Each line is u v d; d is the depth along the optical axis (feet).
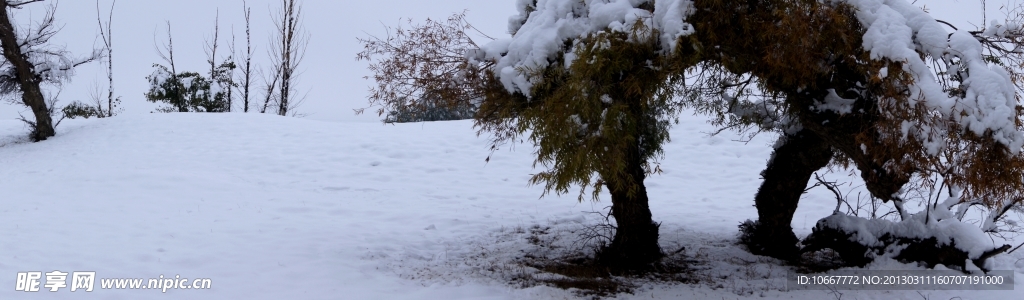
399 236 31.09
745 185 44.93
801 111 21.77
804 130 25.44
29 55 63.00
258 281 23.39
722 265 26.53
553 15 20.39
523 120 20.25
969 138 17.11
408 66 22.21
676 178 47.01
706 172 48.11
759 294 22.57
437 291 22.43
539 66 19.42
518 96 20.63
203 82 90.84
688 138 55.72
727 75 22.98
